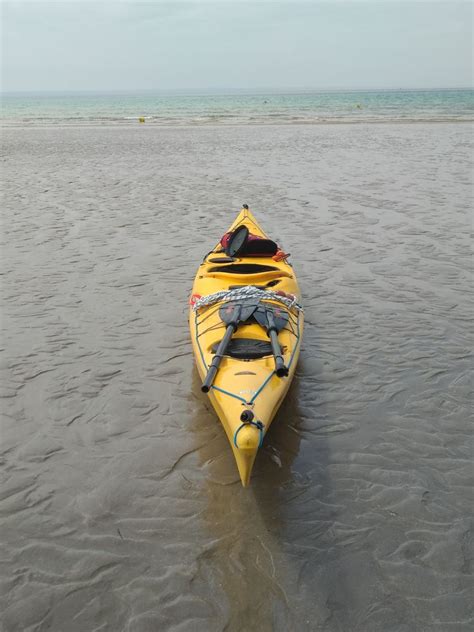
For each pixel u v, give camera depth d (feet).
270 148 73.05
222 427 16.58
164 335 22.13
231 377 15.08
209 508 13.51
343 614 10.88
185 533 12.78
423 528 12.84
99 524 13.08
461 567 11.84
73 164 62.08
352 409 17.21
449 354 20.30
